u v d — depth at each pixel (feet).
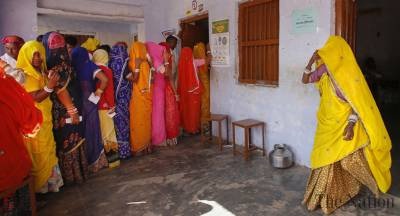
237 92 14.97
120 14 21.47
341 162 8.41
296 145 12.24
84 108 11.69
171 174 11.80
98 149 12.20
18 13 17.72
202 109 17.01
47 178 9.87
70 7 19.42
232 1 14.55
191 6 17.40
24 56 9.33
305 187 10.18
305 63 11.44
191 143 15.93
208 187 10.50
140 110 13.79
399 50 25.09
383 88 24.03
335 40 8.61
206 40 19.36
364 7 25.07
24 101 7.72
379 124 8.34
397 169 11.21
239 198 9.61
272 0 12.84
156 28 21.11
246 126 12.89
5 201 7.32
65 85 10.38
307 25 11.19
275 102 12.95
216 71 16.25
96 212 9.11
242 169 12.01
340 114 8.27
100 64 12.32
